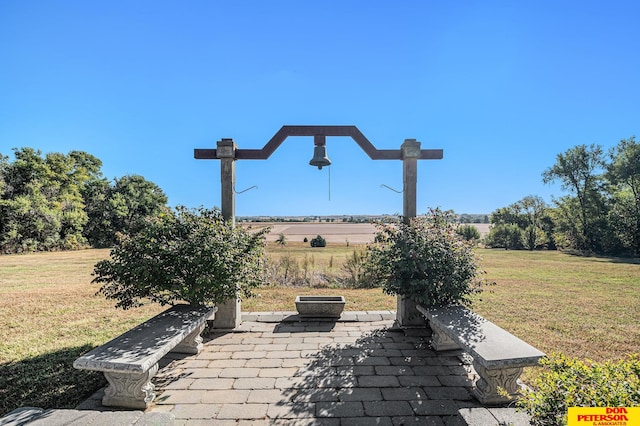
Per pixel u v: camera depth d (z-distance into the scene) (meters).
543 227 27.03
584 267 13.16
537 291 7.85
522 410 1.77
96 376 3.31
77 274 10.79
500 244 27.09
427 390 3.06
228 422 2.59
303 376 3.35
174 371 3.47
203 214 4.38
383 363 3.66
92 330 4.87
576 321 5.30
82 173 26.23
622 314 5.74
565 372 1.71
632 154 20.59
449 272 4.12
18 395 2.97
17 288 8.23
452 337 3.16
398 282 4.21
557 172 23.98
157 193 31.17
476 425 1.90
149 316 5.63
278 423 2.57
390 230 4.52
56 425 1.96
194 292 3.73
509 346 2.83
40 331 4.82
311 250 15.77
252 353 3.96
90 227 26.11
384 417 2.64
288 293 7.65
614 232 20.67
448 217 4.75
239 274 4.02
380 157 5.01
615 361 3.82
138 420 2.02
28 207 19.89
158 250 3.79
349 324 5.09
